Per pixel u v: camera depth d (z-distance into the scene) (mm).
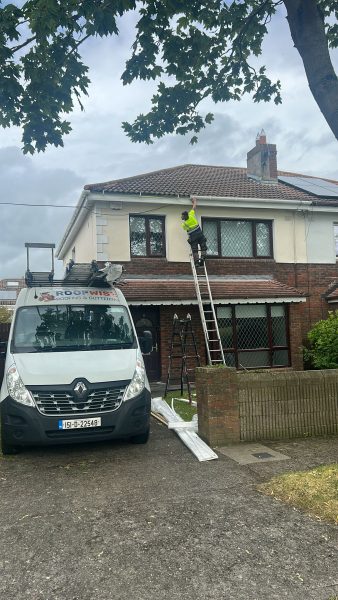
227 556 3365
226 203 14070
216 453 6020
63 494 4727
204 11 6371
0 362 12367
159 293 12453
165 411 8633
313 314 14969
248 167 17766
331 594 2885
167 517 4059
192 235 12352
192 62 6770
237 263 14398
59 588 3012
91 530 3848
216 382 6410
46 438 5781
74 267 8211
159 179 15242
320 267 15211
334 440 6500
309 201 14859
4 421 5930
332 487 4457
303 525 3854
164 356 13070
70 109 6367
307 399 6766
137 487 4852
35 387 5840
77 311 7234
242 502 4371
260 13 6602
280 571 3154
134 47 6453
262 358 13727
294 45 5223
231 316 13609
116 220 13320
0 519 4156
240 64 7008
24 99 6152
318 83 4977
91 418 5859
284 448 6152
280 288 13766
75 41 5926
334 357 9703
